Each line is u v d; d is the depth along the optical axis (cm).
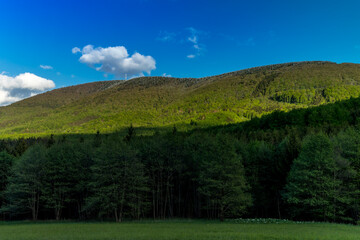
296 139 5597
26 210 6128
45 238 2752
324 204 4119
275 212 6028
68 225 4175
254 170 5581
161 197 5644
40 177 5762
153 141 5919
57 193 5647
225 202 4519
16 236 2945
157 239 2564
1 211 5659
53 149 6138
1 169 6391
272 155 5825
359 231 3141
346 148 4672
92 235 2891
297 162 4578
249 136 9600
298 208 4594
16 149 9094
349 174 4309
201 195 5659
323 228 3403
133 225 4000
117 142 5400
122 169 4947
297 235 2777
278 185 5406
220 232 3034
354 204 4159
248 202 4719
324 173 4428
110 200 4872
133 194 4988
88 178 5569
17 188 5634
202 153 5369
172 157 5528
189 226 3756
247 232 3044
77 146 6169
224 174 4541
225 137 5144
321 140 4538
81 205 5953
